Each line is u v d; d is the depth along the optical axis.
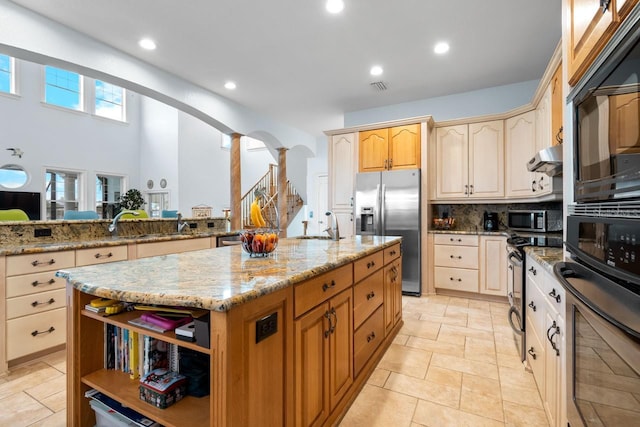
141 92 3.87
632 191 0.79
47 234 2.78
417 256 4.07
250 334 1.05
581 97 1.14
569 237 1.23
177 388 1.24
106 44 3.35
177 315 1.22
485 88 4.42
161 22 2.98
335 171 4.70
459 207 4.51
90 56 3.22
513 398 1.88
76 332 1.39
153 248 3.12
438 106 4.75
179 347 1.33
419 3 2.67
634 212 0.78
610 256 0.85
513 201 3.89
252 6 2.74
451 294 4.13
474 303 3.79
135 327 1.21
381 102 5.01
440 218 4.59
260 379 1.09
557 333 1.42
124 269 1.45
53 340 2.36
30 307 2.24
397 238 2.96
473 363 2.31
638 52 0.76
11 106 6.77
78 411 1.39
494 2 2.65
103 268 1.48
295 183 9.48
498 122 3.93
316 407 1.45
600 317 0.89
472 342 2.68
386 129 4.34
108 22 2.97
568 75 1.31
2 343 2.11
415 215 4.08
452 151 4.20
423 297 4.05
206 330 1.02
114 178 8.80
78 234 3.03
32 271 2.26
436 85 4.32
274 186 9.23
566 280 1.11
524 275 2.23
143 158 9.19
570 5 1.29
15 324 2.17
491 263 3.79
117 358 1.46
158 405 1.20
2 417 1.71
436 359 2.38
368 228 4.37
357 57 3.60
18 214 3.33
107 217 8.56
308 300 1.39
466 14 2.81
